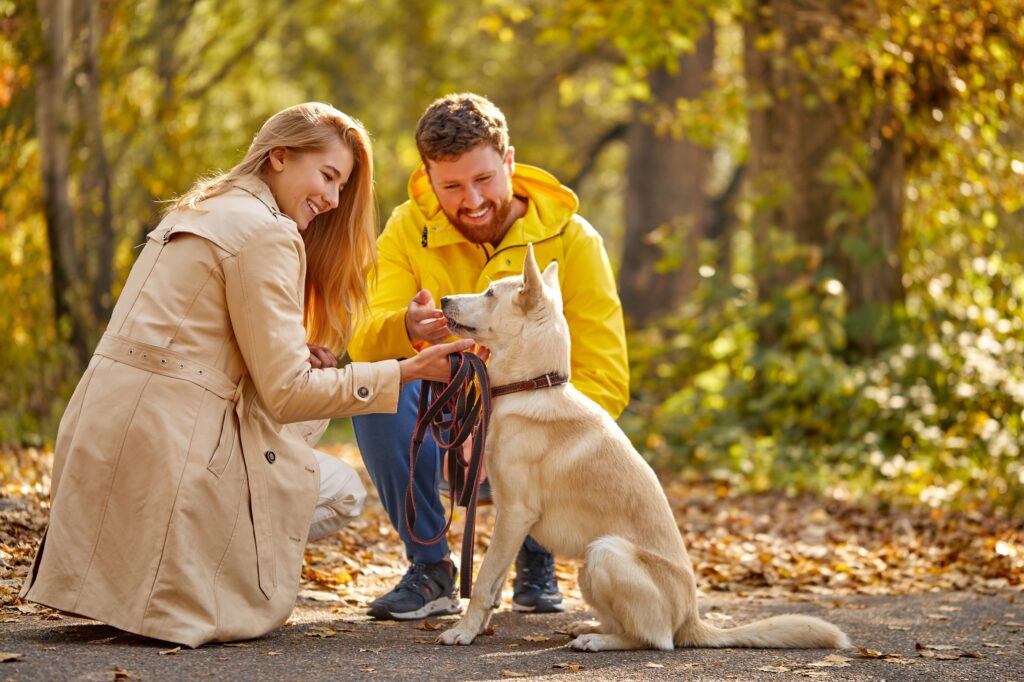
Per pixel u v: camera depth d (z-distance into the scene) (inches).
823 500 397.4
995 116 480.7
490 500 202.8
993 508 368.8
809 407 470.3
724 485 438.9
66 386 473.1
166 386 155.6
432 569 194.4
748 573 269.1
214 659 146.3
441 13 1012.5
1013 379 451.8
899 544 315.3
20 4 486.6
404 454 191.5
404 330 190.7
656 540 172.1
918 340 472.7
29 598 153.2
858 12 458.9
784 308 487.5
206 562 155.9
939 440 437.4
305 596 204.4
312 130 168.9
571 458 173.3
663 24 520.1
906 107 480.1
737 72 591.2
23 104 502.0
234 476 159.3
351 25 1048.8
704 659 162.2
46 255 513.0
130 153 673.0
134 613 151.9
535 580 205.3
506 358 177.8
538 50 1115.9
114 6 620.4
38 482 274.7
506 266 197.9
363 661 152.2
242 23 853.2
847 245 478.6
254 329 159.2
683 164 935.0
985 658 168.7
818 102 490.9
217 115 876.6
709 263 555.5
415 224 207.6
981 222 511.2
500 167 191.8
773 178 492.1
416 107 1029.2
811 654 168.4
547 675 147.8
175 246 160.4
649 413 549.3
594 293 203.0
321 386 161.0
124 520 153.5
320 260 182.4
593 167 1341.0
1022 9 447.5
